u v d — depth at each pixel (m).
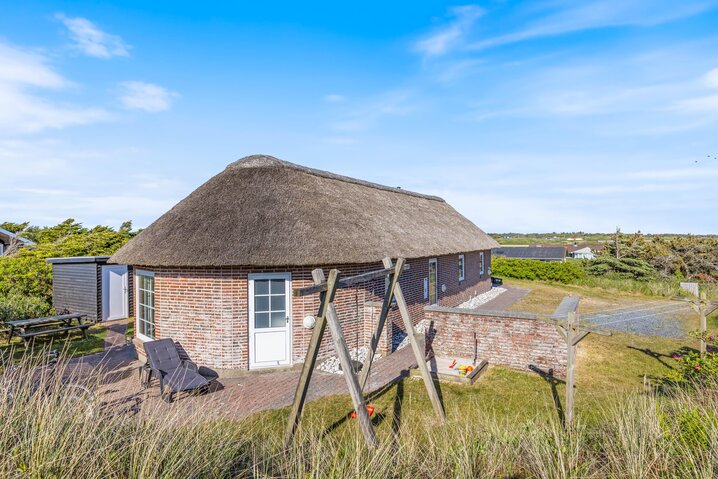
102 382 8.27
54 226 27.28
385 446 4.23
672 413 5.00
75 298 15.12
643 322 14.87
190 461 3.54
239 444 4.20
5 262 15.77
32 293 15.55
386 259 6.65
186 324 9.40
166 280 9.55
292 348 9.46
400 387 8.04
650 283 24.14
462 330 9.59
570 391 5.84
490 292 22.69
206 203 10.20
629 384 8.19
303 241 9.19
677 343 11.55
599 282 24.62
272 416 6.71
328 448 4.44
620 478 3.88
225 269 9.14
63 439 3.40
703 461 3.85
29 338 11.70
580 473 3.89
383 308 6.79
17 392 3.93
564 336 6.02
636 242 33.50
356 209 11.98
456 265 18.02
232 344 9.15
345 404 7.21
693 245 32.06
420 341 11.27
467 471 3.82
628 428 4.36
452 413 6.80
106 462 3.32
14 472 3.12
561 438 4.46
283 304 9.48
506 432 4.65
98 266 14.78
